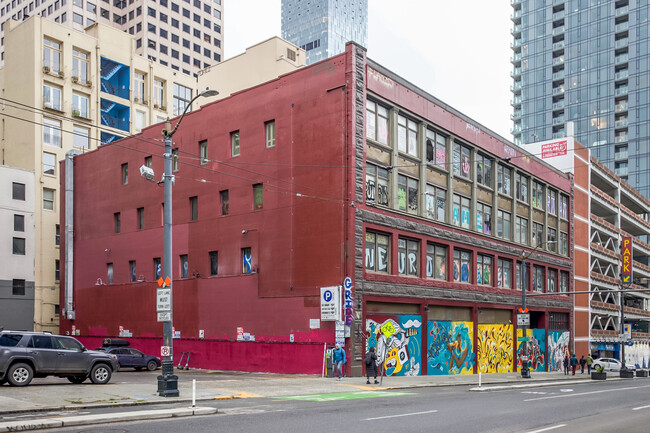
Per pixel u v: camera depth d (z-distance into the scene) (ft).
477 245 148.46
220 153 133.69
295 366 113.29
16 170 186.60
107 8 394.93
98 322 159.94
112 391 70.49
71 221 171.83
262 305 120.57
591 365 187.83
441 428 48.06
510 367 160.15
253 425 48.32
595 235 235.20
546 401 75.61
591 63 422.00
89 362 79.51
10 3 414.00
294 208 117.60
